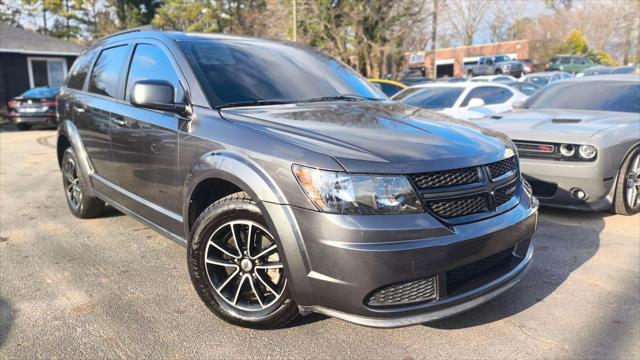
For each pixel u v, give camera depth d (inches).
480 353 106.6
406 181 95.3
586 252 163.9
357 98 156.5
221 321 119.3
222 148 114.6
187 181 122.6
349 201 93.6
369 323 95.2
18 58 810.2
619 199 199.6
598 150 187.2
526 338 112.4
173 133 130.3
